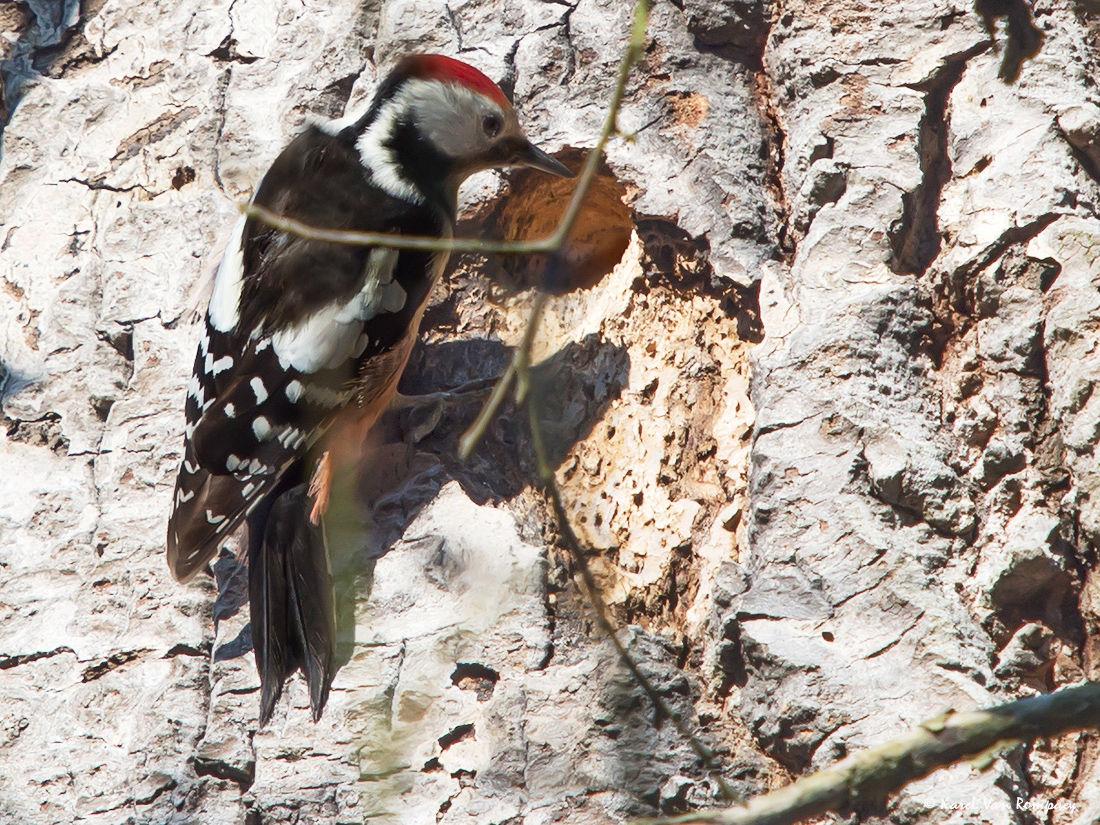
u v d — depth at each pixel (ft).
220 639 20.43
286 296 23.30
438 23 25.86
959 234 20.35
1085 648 18.03
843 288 20.48
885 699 17.10
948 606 17.69
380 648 19.44
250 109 26.25
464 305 24.91
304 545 21.16
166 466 22.40
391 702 18.97
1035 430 18.94
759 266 21.62
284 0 27.45
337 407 23.12
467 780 18.19
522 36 25.17
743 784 17.93
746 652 18.29
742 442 21.04
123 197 26.05
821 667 17.46
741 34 23.61
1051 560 17.95
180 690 19.98
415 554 20.31
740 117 23.12
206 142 26.04
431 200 24.80
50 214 26.07
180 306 24.30
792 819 10.98
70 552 21.93
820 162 21.35
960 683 16.97
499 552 19.84
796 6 22.82
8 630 21.21
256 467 22.06
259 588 20.80
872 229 20.74
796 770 17.65
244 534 22.79
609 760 18.01
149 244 25.16
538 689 18.66
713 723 18.58
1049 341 19.12
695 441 21.44
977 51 21.70
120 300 24.54
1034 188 20.03
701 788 17.78
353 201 24.31
